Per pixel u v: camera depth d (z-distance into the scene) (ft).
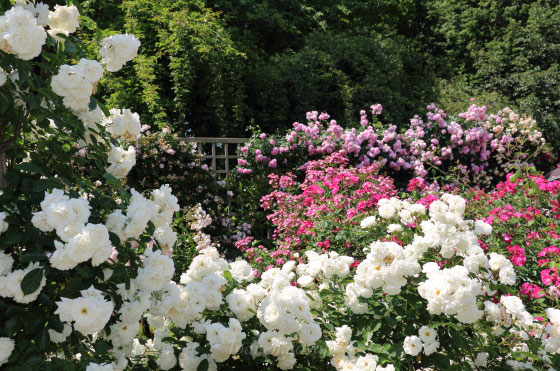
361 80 36.99
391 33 46.96
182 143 24.57
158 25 31.71
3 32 5.65
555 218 15.16
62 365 5.93
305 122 34.50
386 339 8.29
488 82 50.62
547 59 51.62
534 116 44.91
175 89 29.91
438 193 17.34
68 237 5.84
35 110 6.38
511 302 8.03
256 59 37.04
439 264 9.16
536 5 54.08
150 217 7.12
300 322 7.70
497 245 13.05
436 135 29.53
